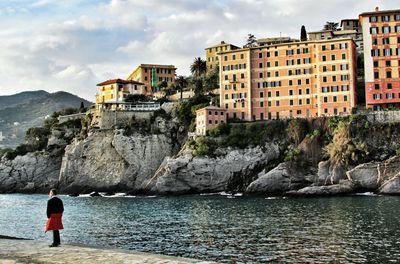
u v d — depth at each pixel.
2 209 100.00
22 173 182.38
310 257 42.28
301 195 120.56
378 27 146.12
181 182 143.62
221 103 162.00
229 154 144.38
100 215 84.31
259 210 86.06
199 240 53.47
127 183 159.62
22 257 24.41
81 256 24.53
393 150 130.00
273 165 139.12
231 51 162.38
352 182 121.69
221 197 126.50
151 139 164.50
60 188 167.25
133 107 180.75
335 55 150.25
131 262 22.75
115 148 163.00
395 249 44.97
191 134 159.00
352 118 136.75
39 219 78.94
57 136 187.50
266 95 158.00
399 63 144.25
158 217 78.94
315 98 151.88
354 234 53.81
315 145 136.25
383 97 144.38
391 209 80.06
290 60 156.12
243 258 42.84
